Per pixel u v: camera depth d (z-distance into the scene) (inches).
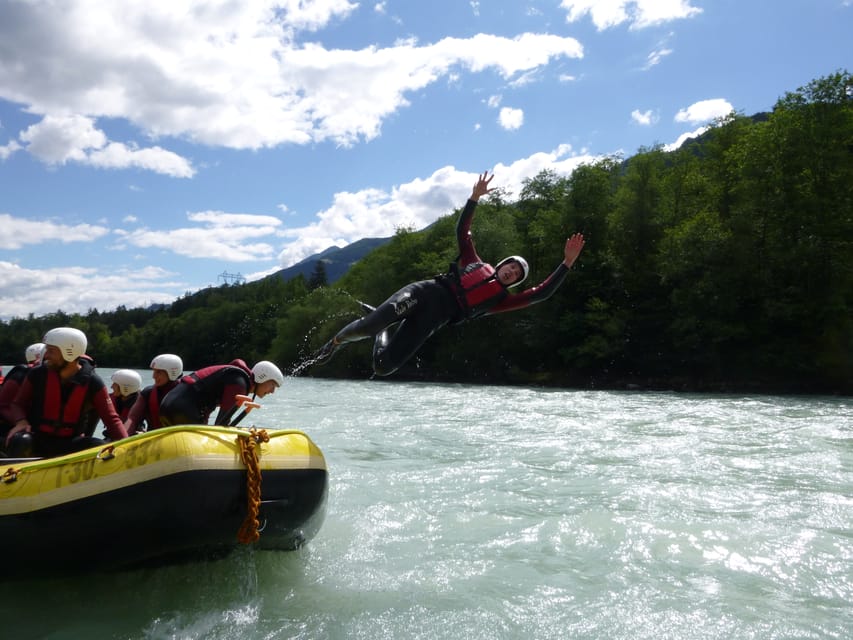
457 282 212.4
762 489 304.3
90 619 165.0
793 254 1221.1
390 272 2128.4
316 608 173.5
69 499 175.2
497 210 2239.2
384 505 281.1
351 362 1893.5
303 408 746.2
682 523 247.4
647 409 737.6
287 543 204.4
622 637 157.2
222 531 183.5
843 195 1270.9
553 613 170.4
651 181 1563.7
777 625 163.0
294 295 3944.4
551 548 223.0
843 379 1175.0
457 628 161.6
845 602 177.2
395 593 184.2
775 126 1291.8
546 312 1568.7
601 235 1599.4
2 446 234.1
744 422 588.7
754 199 1300.4
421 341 208.5
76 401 217.9
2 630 158.4
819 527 242.7
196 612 170.1
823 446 432.5
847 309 1194.6
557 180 1959.9
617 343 1422.2
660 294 1508.4
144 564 182.2
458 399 914.1
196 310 3688.5
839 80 1264.8
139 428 242.2
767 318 1263.5
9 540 174.7
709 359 1304.1
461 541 232.2
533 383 1557.6
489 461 381.4
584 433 506.3
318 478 204.2
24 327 4517.7
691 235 1327.5
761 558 210.5
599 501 284.7
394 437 484.1
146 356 3804.1
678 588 187.0
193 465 177.0
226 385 223.8
